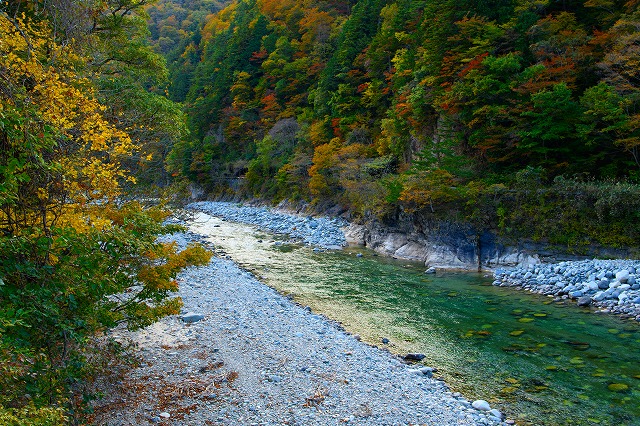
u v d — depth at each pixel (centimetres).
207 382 758
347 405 716
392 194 2280
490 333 1138
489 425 696
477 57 2375
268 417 658
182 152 5266
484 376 890
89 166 539
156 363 822
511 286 1645
